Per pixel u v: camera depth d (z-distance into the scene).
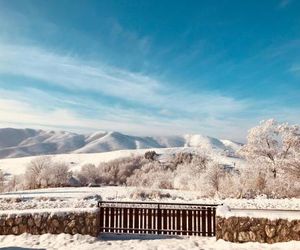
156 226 18.56
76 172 84.56
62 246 14.97
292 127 46.53
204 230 17.12
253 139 47.25
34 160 70.94
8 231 16.89
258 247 14.50
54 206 30.42
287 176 42.69
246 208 28.30
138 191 42.91
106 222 18.02
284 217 15.06
